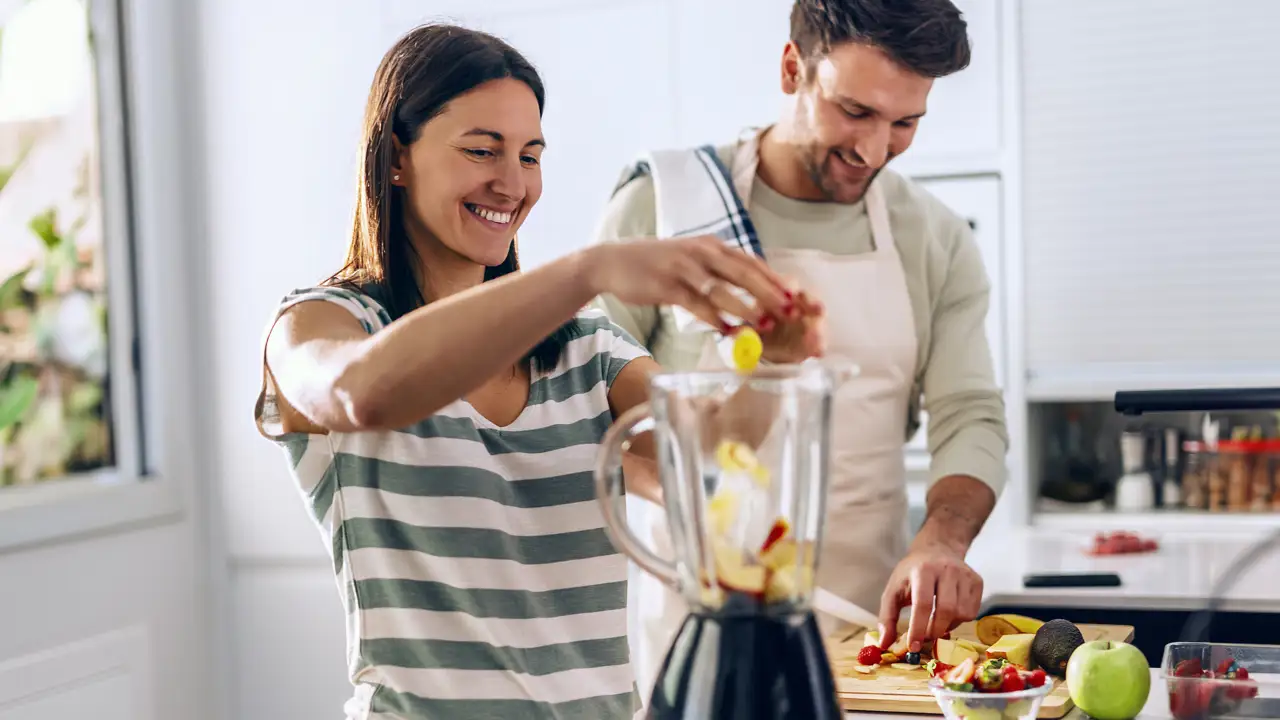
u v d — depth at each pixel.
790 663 0.87
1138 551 2.39
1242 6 2.76
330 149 3.02
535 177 1.18
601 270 0.91
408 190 1.17
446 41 1.14
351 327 1.07
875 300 1.94
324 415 0.98
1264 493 2.80
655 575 0.90
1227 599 1.90
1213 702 1.16
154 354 2.97
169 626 2.95
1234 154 2.79
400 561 1.09
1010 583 2.06
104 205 2.92
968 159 2.92
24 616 2.52
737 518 0.87
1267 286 2.79
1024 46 2.88
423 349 0.91
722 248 0.92
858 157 1.79
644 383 1.21
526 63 1.17
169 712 2.94
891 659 1.50
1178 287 2.83
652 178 1.94
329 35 3.02
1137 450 2.92
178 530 3.00
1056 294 2.90
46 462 2.73
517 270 1.28
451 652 1.09
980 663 1.38
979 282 2.03
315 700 3.05
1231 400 1.33
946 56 1.67
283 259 3.06
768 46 2.91
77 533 2.66
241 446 3.07
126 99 2.95
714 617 0.88
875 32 1.65
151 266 2.97
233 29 3.07
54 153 2.78
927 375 2.00
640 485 1.21
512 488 1.15
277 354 1.05
